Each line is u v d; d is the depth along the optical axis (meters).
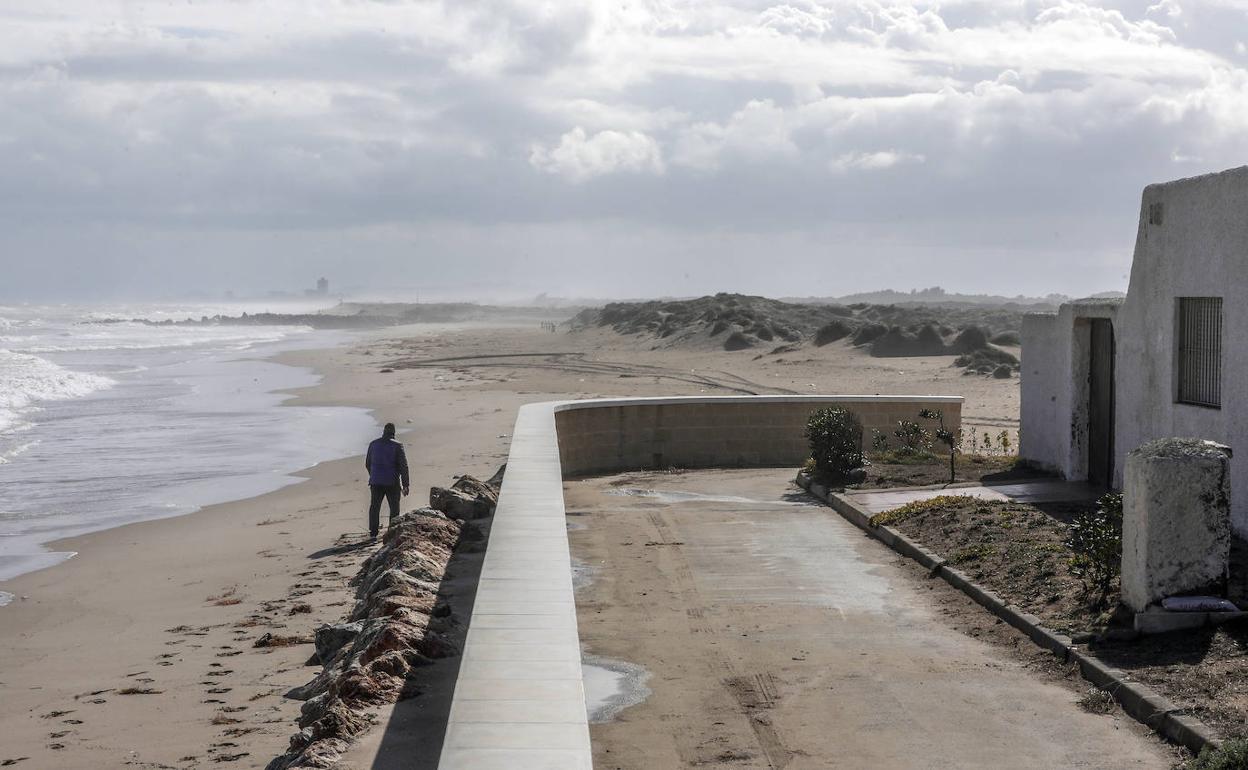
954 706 7.91
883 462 19.77
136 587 15.64
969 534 13.02
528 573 8.55
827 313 102.31
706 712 7.89
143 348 92.81
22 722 9.81
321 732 7.29
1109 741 7.17
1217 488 8.84
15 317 177.00
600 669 8.90
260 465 27.91
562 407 20.00
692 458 21.97
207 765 8.43
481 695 5.91
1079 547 10.41
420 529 13.26
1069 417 16.78
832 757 7.04
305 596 14.25
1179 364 13.66
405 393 49.31
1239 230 12.18
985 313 109.25
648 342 86.44
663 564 12.73
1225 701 7.30
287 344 102.62
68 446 31.50
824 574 12.16
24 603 14.98
